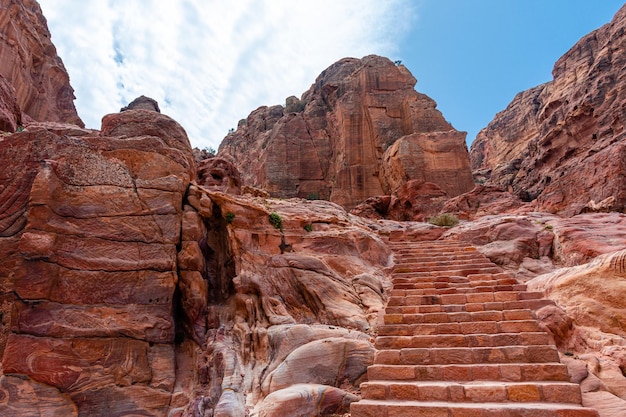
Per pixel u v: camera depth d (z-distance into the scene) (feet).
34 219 23.02
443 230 46.62
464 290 25.67
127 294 24.43
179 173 30.71
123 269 24.94
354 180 126.72
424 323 21.91
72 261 23.53
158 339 23.93
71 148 26.99
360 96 142.10
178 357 25.34
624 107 112.68
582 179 70.44
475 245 39.78
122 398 21.33
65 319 21.98
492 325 20.24
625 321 19.95
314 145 145.69
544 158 139.95
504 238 38.52
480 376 16.80
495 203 85.61
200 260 28.40
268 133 171.01
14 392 19.52
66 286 22.84
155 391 22.18
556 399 14.88
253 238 32.60
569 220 39.17
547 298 23.99
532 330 19.67
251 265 30.37
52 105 99.66
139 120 33.09
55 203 24.43
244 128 209.56
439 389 15.87
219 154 183.32
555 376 16.08
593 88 128.57
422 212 93.15
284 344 22.77
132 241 26.09
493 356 17.84
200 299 26.84
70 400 20.29
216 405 18.88
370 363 20.93
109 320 23.09
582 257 30.35
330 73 174.91
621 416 14.42
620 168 61.98
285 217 36.09
